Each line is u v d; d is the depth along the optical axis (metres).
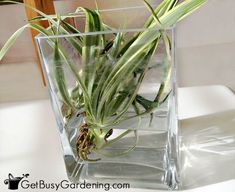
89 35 0.33
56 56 0.34
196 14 0.82
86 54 0.34
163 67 0.34
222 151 0.44
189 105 0.57
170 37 0.32
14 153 0.48
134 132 0.38
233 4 0.80
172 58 0.33
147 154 0.39
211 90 0.62
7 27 0.83
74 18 0.39
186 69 0.86
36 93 0.71
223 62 0.86
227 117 0.52
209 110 0.55
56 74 0.36
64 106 0.38
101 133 0.38
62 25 0.37
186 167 0.41
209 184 0.38
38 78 0.78
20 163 0.45
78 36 0.33
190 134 0.48
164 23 0.33
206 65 0.84
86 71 0.34
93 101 0.35
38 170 0.43
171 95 0.35
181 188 0.38
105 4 0.71
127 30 0.33
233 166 0.41
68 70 0.35
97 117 0.37
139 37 0.33
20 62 0.89
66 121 0.39
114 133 0.38
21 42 0.85
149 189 0.38
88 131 0.38
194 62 0.86
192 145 0.46
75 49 0.34
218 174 0.40
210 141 0.46
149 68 0.34
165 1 0.36
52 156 0.46
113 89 0.35
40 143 0.50
